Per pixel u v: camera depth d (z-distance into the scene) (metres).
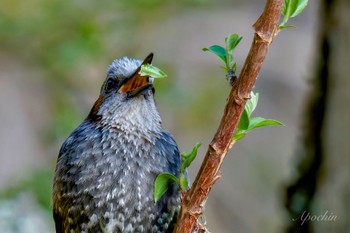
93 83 15.27
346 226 8.94
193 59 16.98
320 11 9.21
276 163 17.39
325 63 9.12
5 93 16.78
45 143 14.53
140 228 7.97
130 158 8.09
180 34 16.94
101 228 8.00
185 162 6.95
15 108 16.69
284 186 9.48
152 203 7.96
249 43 18.02
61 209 8.21
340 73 9.02
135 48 15.04
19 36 15.27
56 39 15.09
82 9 14.93
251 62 5.97
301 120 9.41
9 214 11.94
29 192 12.65
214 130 16.62
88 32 14.58
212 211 16.67
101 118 8.42
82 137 8.29
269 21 5.87
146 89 8.30
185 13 16.28
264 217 16.69
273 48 18.80
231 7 18.53
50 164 14.01
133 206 7.96
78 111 14.66
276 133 17.73
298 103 17.98
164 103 15.25
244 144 17.56
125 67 8.62
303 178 9.25
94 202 7.99
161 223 7.95
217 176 6.28
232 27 17.86
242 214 16.70
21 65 15.93
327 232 9.03
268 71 18.53
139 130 8.25
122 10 14.95
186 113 16.42
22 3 15.26
